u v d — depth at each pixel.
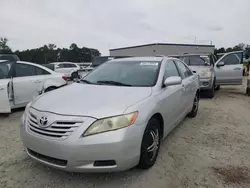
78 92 3.25
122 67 4.08
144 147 2.86
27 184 2.79
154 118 3.14
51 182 2.83
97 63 15.74
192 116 5.72
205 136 4.44
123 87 3.37
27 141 2.77
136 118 2.69
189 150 3.78
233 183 2.84
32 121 2.79
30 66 6.36
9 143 4.01
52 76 6.78
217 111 6.48
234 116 5.94
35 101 3.14
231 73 9.43
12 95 5.79
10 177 2.93
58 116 2.60
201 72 8.44
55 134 2.54
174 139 4.26
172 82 3.50
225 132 4.68
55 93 3.33
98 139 2.45
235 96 9.29
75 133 2.47
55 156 2.53
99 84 3.62
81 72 15.79
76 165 2.48
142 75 3.72
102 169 2.51
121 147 2.50
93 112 2.59
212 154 3.64
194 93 5.39
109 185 2.77
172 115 3.84
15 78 5.91
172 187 2.75
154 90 3.33
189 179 2.92
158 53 41.62
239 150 3.81
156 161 3.34
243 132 4.70
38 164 3.25
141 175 2.98
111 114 2.57
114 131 2.51
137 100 2.91
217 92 10.53
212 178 2.95
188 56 9.91
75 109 2.66
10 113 5.98
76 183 2.81
